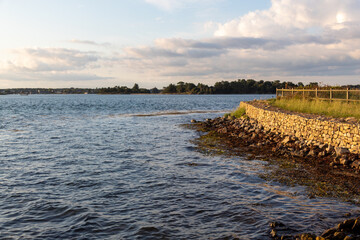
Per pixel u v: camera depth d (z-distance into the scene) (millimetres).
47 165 14641
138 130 27781
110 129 28641
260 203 9406
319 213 8523
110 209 9133
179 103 96438
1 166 14422
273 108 27531
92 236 7480
